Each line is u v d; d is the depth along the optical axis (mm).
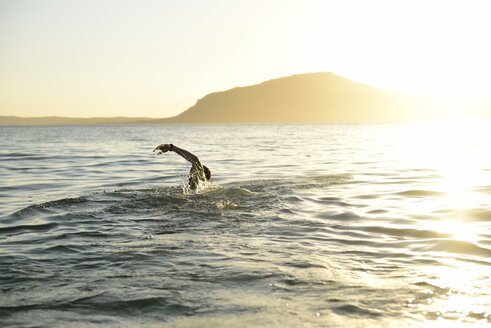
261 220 6973
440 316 3324
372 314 3359
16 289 3920
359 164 18016
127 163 19625
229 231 6203
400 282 4090
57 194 10500
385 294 3770
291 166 17406
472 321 3234
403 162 18750
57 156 24125
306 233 6188
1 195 10484
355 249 5363
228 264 4625
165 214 7273
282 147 32281
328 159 20766
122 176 14461
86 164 19094
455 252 5238
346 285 4008
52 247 5379
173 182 12766
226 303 3590
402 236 6102
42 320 3277
